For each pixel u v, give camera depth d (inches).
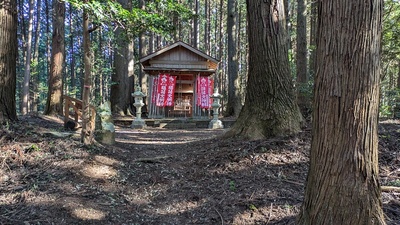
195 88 546.6
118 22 175.3
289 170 152.1
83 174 150.6
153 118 530.6
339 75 73.9
